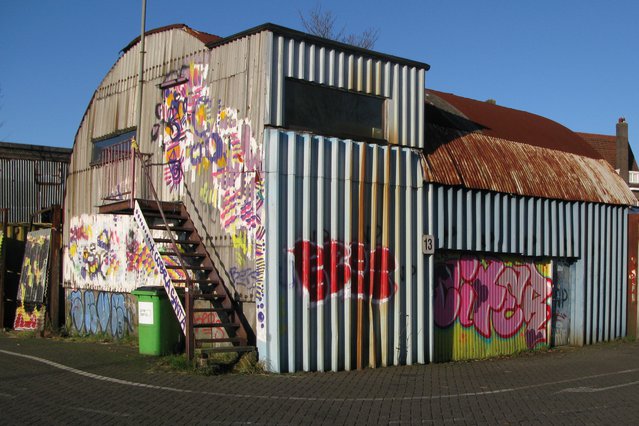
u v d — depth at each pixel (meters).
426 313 13.98
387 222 13.32
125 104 16.78
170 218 13.79
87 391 9.78
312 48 12.84
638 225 19.70
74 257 18.56
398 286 13.38
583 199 18.02
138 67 16.41
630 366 13.96
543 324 17.33
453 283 14.98
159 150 15.17
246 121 12.70
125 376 11.02
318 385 10.75
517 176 16.52
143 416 8.30
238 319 12.43
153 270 15.40
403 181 13.77
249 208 12.57
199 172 13.90
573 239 17.98
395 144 13.98
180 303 12.22
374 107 13.95
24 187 29.52
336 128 13.27
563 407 9.34
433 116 16.45
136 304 15.91
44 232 19.06
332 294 12.32
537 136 19.17
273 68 12.33
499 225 15.95
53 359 12.91
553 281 17.62
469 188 15.12
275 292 11.70
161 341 13.29
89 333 17.61
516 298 16.55
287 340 11.80
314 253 12.23
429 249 14.00
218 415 8.47
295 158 12.09
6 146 29.31
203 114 13.90
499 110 20.22
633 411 9.09
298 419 8.38
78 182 18.64
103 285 17.23
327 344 12.20
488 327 15.73
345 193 12.70
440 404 9.49
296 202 12.06
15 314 19.58
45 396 9.40
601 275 18.86
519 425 8.26
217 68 13.61
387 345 13.09
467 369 13.20
